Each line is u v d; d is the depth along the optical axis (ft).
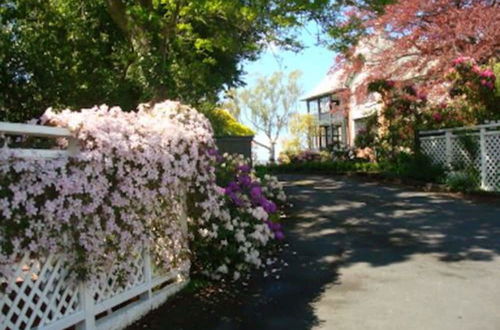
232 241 18.01
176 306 14.94
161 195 14.64
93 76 32.30
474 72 40.40
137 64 32.68
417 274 17.19
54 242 10.65
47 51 29.76
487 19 43.27
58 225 10.66
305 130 117.70
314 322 13.44
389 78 51.42
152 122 14.75
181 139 15.37
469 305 14.02
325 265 18.99
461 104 42.70
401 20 48.49
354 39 38.91
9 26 29.63
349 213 29.53
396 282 16.47
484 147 35.58
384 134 50.78
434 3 47.03
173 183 14.99
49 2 32.17
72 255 11.34
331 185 45.83
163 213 14.88
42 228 10.36
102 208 11.93
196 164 16.70
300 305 14.84
